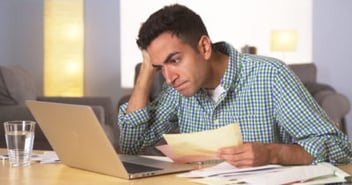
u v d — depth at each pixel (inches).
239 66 60.4
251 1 228.1
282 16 227.9
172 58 53.3
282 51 219.5
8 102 149.5
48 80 215.3
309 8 226.7
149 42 53.7
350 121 227.3
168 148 56.6
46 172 54.0
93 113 48.0
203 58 55.3
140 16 228.4
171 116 65.7
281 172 47.8
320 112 59.2
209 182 46.8
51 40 214.7
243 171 49.4
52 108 53.4
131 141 65.4
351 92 228.4
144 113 64.4
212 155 53.6
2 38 221.3
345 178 47.8
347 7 225.6
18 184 48.4
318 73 228.8
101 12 226.7
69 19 215.3
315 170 48.8
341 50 227.3
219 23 229.8
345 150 57.0
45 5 215.8
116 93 229.8
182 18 53.7
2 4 220.5
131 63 229.8
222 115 61.7
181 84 54.3
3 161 61.0
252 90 60.1
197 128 63.4
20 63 222.8
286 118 58.3
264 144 53.1
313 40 227.8
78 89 216.5
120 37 228.5
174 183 47.0
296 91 58.3
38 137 132.0
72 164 55.9
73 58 215.6
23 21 222.1
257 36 229.0
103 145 48.9
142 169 51.9
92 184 47.6
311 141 55.2
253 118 60.4
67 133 53.2
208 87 60.7
